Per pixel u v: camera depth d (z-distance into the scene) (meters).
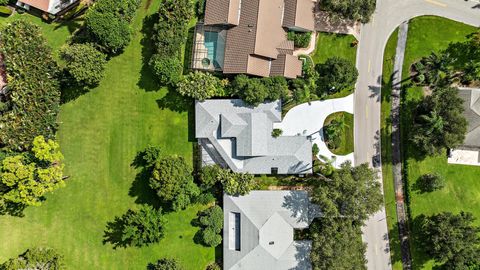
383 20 66.94
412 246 66.19
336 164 65.88
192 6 63.31
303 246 62.97
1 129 59.03
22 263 57.69
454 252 60.56
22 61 58.69
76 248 63.44
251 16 61.75
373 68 66.88
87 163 63.97
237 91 61.66
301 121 65.88
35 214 63.19
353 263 57.47
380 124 66.62
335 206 57.50
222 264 64.56
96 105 64.25
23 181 56.41
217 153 64.56
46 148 57.09
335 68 61.97
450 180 66.44
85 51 58.47
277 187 65.56
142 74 64.75
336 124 64.25
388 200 66.56
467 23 67.06
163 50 62.09
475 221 66.00
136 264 63.91
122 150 64.38
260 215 62.59
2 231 62.38
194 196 62.97
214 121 62.91
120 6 60.00
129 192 64.19
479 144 64.50
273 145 63.59
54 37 63.97
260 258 62.03
